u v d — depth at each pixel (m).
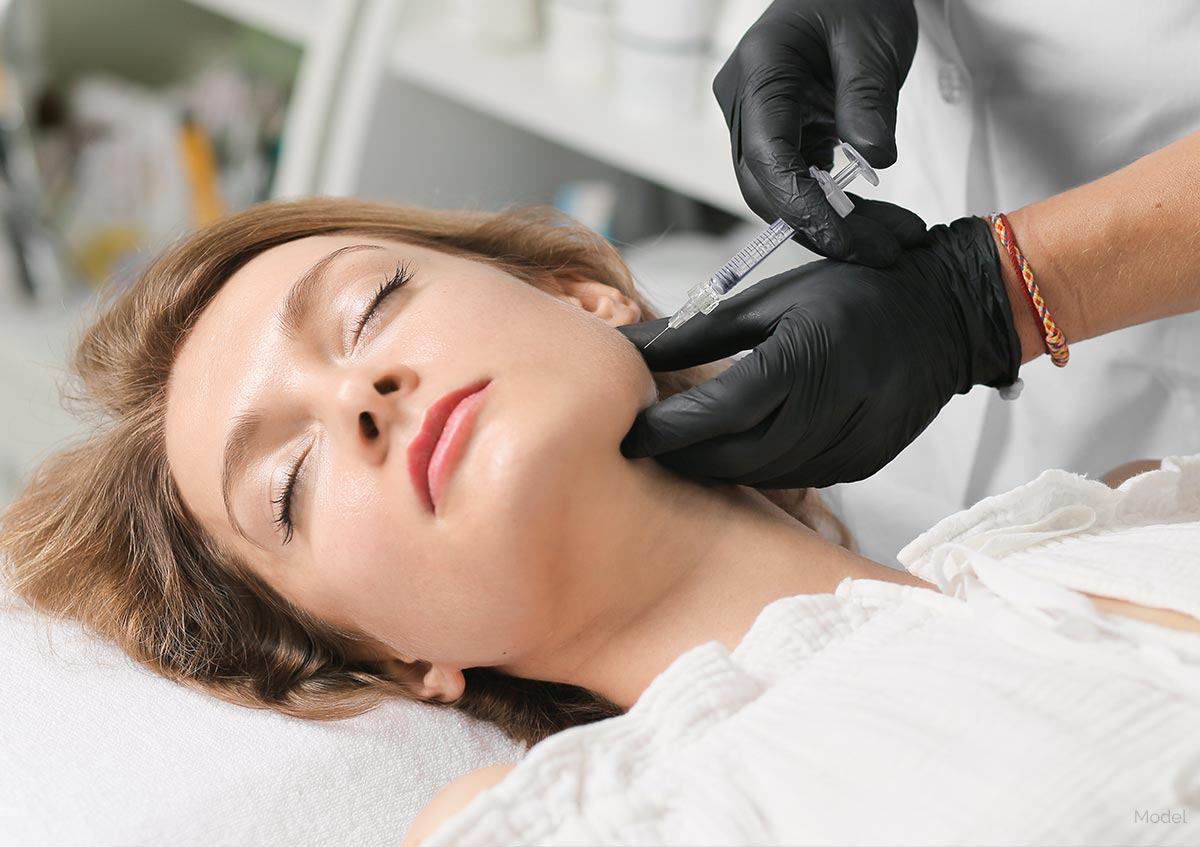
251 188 2.05
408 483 0.81
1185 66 0.98
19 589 1.08
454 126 1.80
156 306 1.08
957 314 0.87
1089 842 0.58
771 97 0.89
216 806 0.83
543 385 0.81
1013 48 1.05
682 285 1.60
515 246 1.16
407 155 1.78
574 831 0.68
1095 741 0.61
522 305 0.88
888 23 0.93
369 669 1.03
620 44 1.53
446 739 0.92
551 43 1.66
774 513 0.92
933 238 0.89
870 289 0.84
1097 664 0.65
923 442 1.29
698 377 1.09
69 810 0.82
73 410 1.26
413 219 1.17
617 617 0.86
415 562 0.81
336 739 0.89
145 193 2.09
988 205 1.13
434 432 0.81
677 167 1.47
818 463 0.86
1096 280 0.87
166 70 2.30
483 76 1.62
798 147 0.88
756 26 0.95
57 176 2.11
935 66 1.12
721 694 0.73
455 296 0.89
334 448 0.85
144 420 1.08
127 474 1.09
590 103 1.58
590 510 0.81
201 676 1.00
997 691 0.65
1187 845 0.57
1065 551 0.77
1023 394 1.17
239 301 0.98
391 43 1.68
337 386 0.85
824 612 0.77
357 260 0.93
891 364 0.82
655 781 0.70
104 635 1.03
